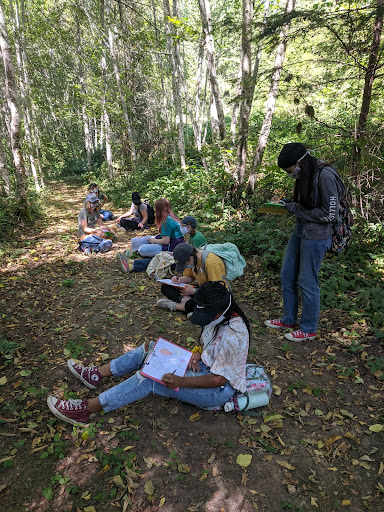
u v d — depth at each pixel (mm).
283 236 5961
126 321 4324
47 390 3117
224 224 7359
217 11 17188
